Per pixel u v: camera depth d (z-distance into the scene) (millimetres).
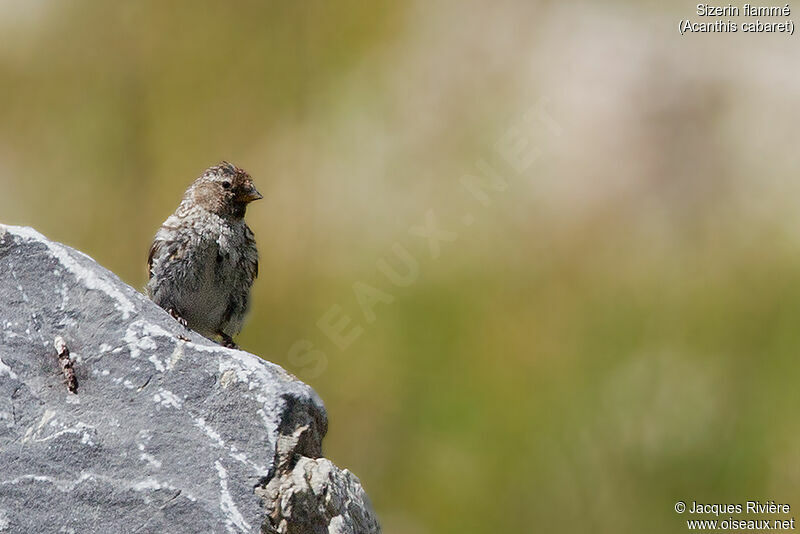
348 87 16469
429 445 14219
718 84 16656
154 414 6113
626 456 13961
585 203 15766
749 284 15008
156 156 16156
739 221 15625
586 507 13758
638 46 16984
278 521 5867
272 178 15898
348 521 6211
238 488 5887
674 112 16500
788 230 15422
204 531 5750
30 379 6195
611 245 15484
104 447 5965
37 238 6641
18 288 6508
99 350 6324
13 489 5805
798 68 16703
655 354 14562
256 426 6094
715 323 14688
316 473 6094
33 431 5996
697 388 14273
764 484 13719
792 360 14281
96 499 5809
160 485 5859
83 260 6676
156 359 6301
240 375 6227
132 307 6496
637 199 15914
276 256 15453
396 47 16844
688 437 13977
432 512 13945
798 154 16016
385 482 14141
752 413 14047
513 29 17125
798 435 13781
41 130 16328
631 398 14234
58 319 6430
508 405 14266
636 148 16281
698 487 13789
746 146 16250
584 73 16781
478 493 13953
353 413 14492
